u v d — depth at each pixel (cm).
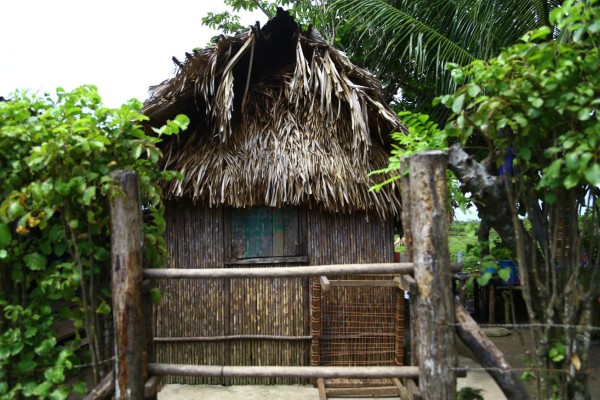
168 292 417
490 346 190
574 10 185
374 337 424
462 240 1038
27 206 206
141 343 212
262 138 416
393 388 374
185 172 397
